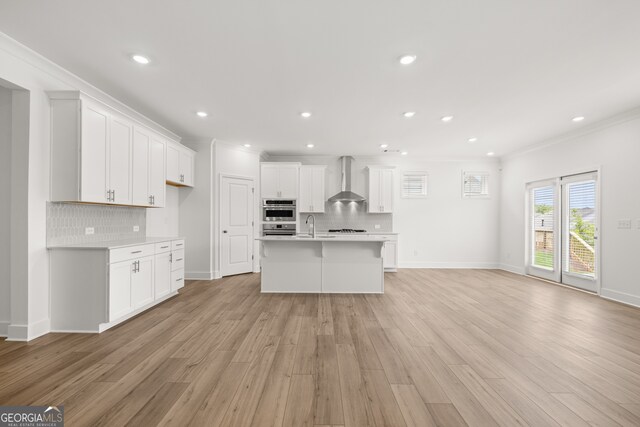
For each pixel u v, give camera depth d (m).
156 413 1.75
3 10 2.12
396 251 6.61
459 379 2.14
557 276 5.48
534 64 2.86
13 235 2.75
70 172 2.95
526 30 2.34
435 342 2.79
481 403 1.86
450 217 7.17
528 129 4.90
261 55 2.72
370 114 4.24
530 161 6.13
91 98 3.05
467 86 3.33
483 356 2.51
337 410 1.79
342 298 4.38
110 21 2.25
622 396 1.95
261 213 6.61
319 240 4.56
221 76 3.12
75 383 2.06
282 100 3.75
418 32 2.38
